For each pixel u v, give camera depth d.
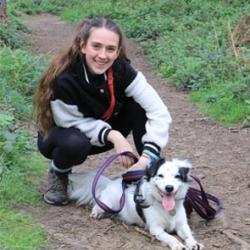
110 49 3.17
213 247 3.14
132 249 3.04
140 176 3.32
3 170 3.92
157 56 10.41
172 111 7.03
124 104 3.54
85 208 3.60
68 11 19.89
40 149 3.64
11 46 10.50
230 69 7.90
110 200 3.44
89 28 3.19
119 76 3.32
